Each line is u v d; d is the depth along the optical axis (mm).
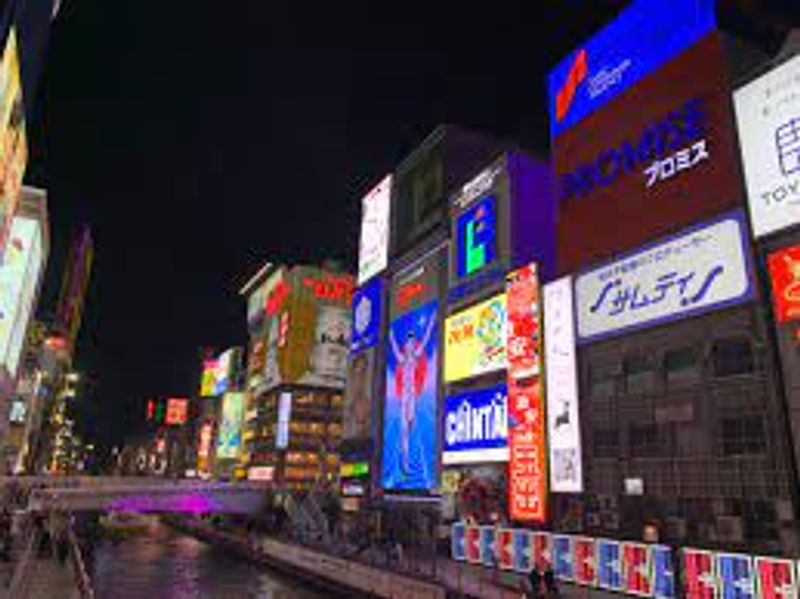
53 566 49469
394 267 91938
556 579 45594
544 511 49438
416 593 41406
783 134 38281
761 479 35531
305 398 159750
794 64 38625
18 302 75000
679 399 40969
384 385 90688
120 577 61125
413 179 92688
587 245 51312
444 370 72312
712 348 39625
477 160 88375
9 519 51969
